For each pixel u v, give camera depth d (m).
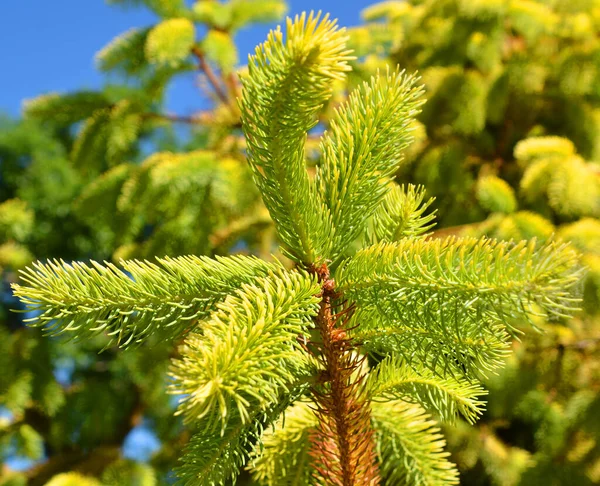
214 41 0.68
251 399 0.22
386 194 0.25
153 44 0.67
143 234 1.61
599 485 0.73
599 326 0.72
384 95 0.24
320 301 0.22
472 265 0.20
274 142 0.22
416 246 0.21
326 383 0.25
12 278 1.48
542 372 0.72
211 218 0.76
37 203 1.83
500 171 0.92
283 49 0.21
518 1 0.84
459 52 0.94
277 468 0.28
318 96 0.21
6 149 2.03
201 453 0.22
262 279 0.22
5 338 1.12
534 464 0.76
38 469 1.17
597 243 0.63
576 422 0.73
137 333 0.22
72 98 0.80
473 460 0.78
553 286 0.19
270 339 0.20
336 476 0.25
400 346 0.23
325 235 0.24
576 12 0.90
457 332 0.21
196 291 0.22
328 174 0.25
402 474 0.29
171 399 1.03
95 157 0.84
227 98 0.77
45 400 1.11
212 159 0.71
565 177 0.67
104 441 1.28
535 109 0.95
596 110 0.89
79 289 0.21
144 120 0.82
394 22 1.09
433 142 0.89
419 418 0.29
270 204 0.23
